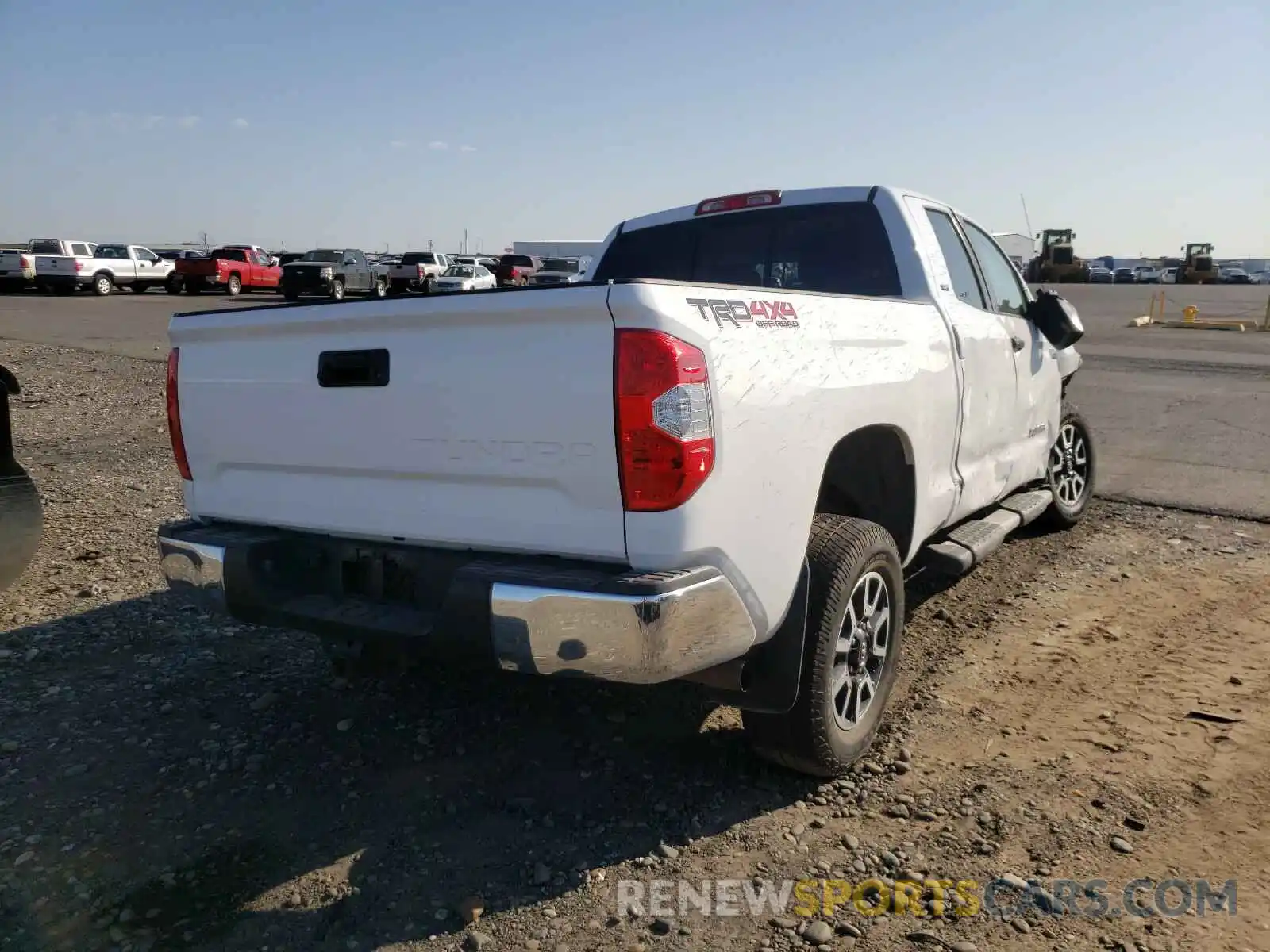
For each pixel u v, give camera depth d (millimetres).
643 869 3023
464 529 3029
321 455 3307
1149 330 26734
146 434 10391
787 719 3297
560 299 2717
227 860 3070
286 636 4895
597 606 2641
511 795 3445
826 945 2680
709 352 2744
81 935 2721
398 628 3039
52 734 3861
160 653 4672
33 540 4426
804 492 3145
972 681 4320
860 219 4578
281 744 3807
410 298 2986
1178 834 3160
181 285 38469
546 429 2805
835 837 3182
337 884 2951
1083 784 3459
